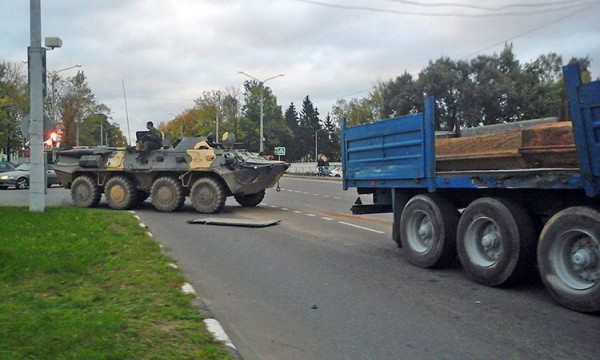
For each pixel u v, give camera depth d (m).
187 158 17.31
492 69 41.09
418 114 8.52
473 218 7.59
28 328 4.93
